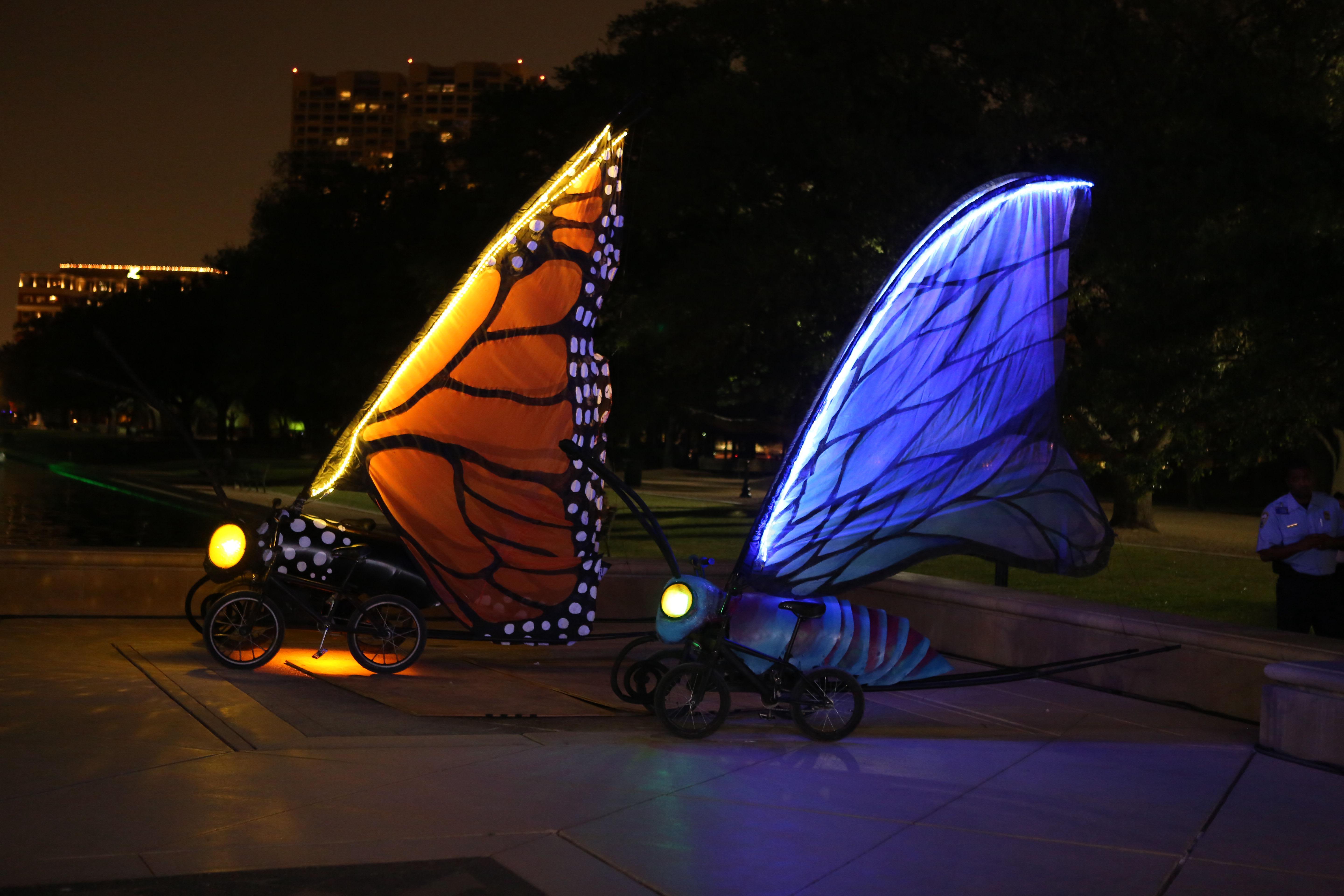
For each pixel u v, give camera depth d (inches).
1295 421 705.0
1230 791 238.4
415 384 348.5
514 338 354.6
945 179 792.9
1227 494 1959.9
